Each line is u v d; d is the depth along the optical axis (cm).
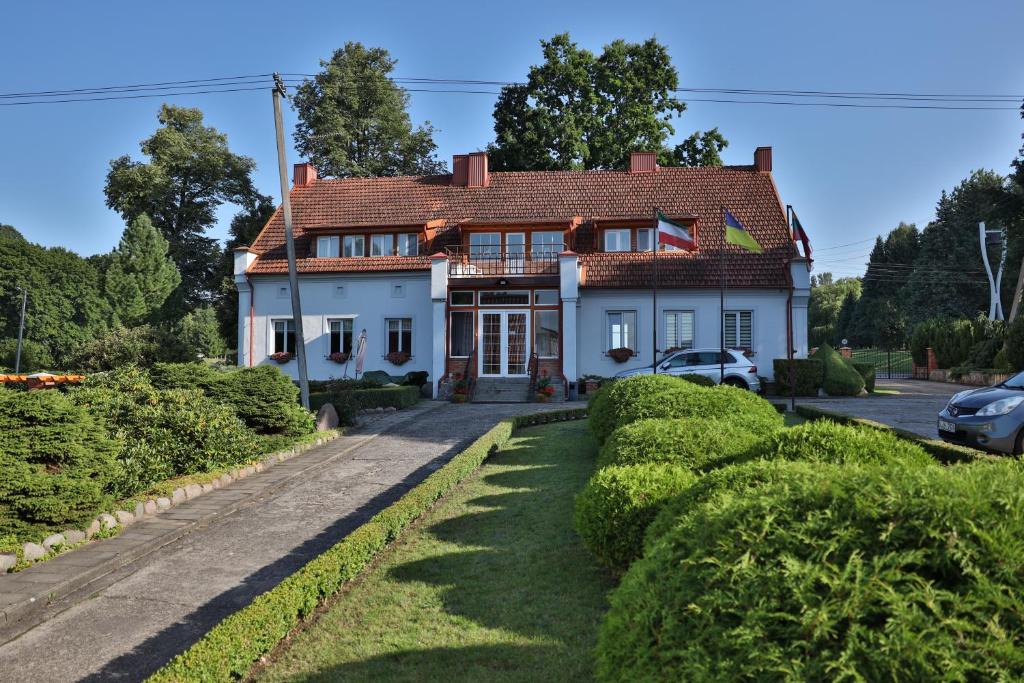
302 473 1102
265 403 1356
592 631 450
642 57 3688
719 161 3706
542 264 2477
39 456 738
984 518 223
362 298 2661
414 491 799
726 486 365
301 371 1591
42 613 562
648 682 229
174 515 843
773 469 362
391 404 1992
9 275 4466
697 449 650
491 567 586
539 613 484
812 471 296
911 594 207
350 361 2647
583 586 532
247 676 412
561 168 3534
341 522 823
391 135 4512
